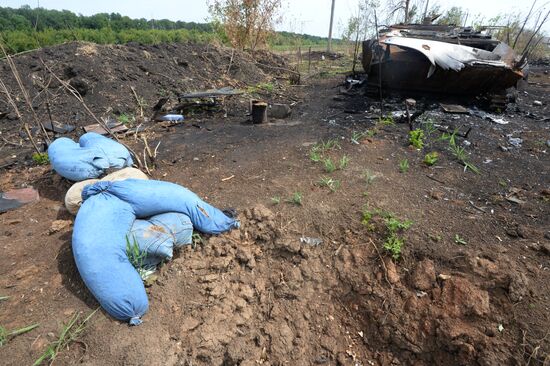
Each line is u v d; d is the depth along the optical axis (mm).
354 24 15016
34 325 2363
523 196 3662
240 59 10109
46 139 5023
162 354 2301
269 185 3881
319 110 7051
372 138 5055
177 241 2900
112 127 5754
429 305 2672
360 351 2746
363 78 9297
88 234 2551
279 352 2662
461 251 2869
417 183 3854
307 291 2936
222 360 2518
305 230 3234
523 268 2727
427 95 7230
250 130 5844
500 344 2400
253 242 3176
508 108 6934
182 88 7824
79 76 6863
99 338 2314
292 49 18953
